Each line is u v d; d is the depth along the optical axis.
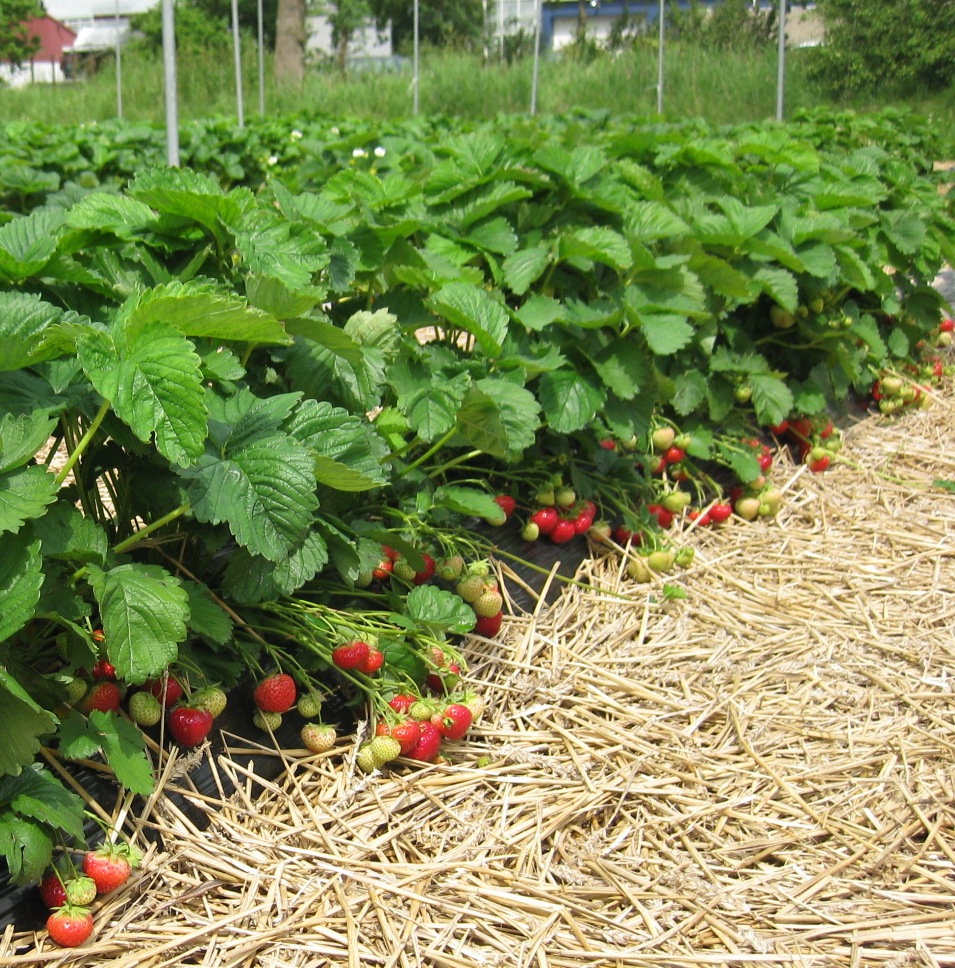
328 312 1.37
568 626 1.35
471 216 1.50
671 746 1.16
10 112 6.74
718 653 1.33
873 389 2.21
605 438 1.59
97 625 1.00
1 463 0.87
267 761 1.06
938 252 2.39
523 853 1.00
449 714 1.10
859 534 1.67
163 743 1.01
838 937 0.94
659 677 1.28
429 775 1.08
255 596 1.03
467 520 1.41
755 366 1.76
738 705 1.24
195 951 0.88
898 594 1.50
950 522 1.71
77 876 0.87
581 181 1.58
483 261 1.53
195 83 7.30
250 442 0.99
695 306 1.54
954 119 6.99
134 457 1.01
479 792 1.07
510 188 1.49
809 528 1.70
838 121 4.71
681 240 1.62
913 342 2.41
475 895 0.95
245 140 3.71
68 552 0.90
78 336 0.87
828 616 1.44
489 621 1.26
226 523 1.05
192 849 0.95
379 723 1.08
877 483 1.86
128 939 0.88
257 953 0.89
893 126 4.71
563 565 1.45
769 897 0.98
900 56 7.58
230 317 0.91
